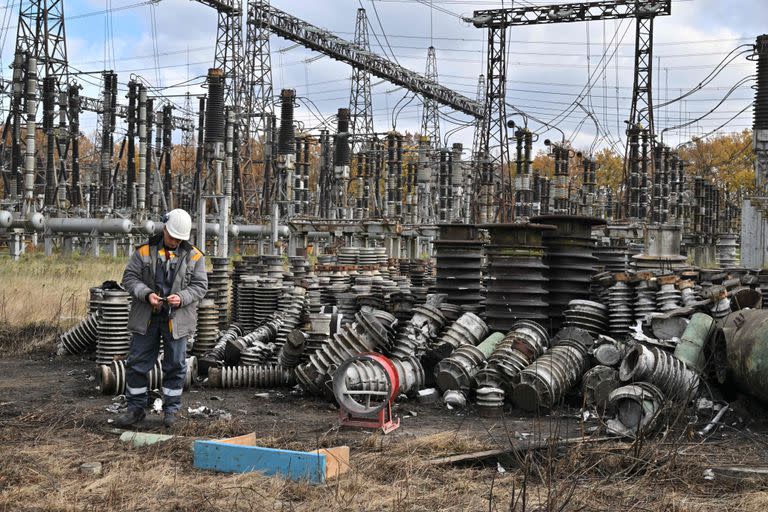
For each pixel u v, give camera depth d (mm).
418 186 44156
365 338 8805
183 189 59875
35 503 5086
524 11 38844
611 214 62594
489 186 37031
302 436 7039
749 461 6281
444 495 5348
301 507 5078
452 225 10703
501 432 7324
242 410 8234
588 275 10641
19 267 25109
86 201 51156
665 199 38906
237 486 5410
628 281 9758
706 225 47938
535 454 6355
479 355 8812
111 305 10289
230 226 36219
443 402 8594
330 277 14219
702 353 8172
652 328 8984
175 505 5074
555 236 10508
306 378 8688
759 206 24438
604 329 9797
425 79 58844
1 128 51969
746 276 10750
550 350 8719
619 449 6410
